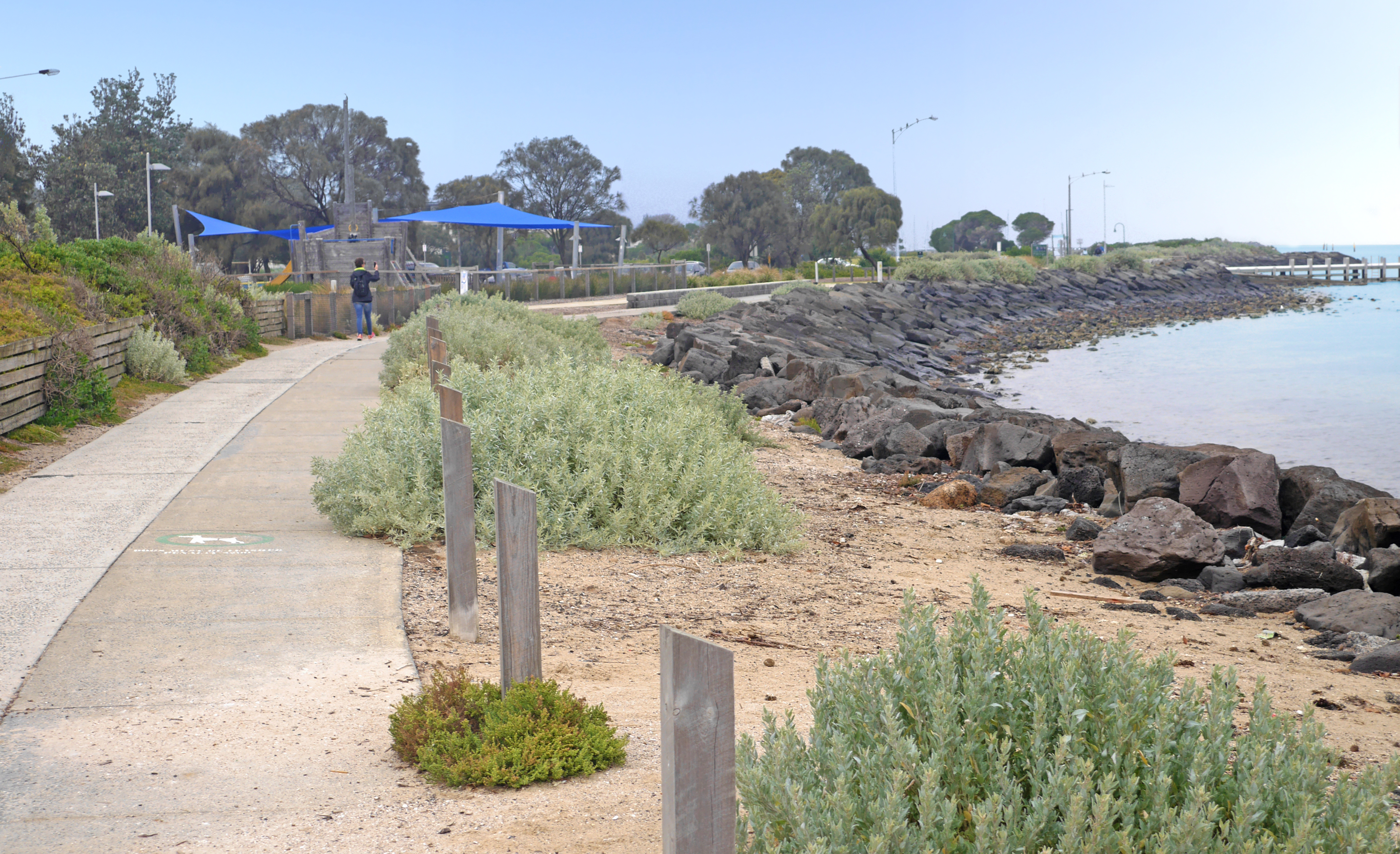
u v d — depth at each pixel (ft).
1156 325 198.80
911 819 10.11
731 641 22.95
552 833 12.94
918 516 42.24
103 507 31.07
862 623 25.31
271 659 19.25
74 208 277.85
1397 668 23.08
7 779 14.05
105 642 19.79
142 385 55.06
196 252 88.28
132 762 14.76
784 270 249.96
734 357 90.33
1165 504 35.06
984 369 128.77
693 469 32.96
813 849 8.57
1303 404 89.20
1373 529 36.14
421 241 327.67
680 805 8.67
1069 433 52.85
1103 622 26.81
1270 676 22.33
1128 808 9.59
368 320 94.22
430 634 21.36
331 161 316.19
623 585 26.94
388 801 13.84
